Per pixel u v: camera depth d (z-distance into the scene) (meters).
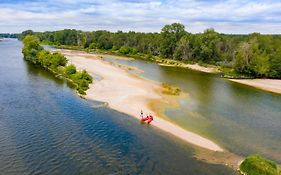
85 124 47.16
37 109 53.62
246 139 44.31
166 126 47.28
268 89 82.19
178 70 113.81
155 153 38.03
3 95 62.06
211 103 63.34
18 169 33.09
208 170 34.28
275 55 103.94
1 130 43.25
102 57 146.38
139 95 65.44
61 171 33.09
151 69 111.75
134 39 188.75
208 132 46.16
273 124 51.91
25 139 40.59
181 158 36.94
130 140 41.72
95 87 71.06
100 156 36.78
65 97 62.12
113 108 55.50
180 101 62.97
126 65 119.12
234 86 84.38
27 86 71.25
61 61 95.31
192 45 144.62
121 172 33.34
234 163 36.12
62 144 39.56
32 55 115.75
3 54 144.25
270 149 41.22
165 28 158.25
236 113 57.16
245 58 102.44
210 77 99.56
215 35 142.00
